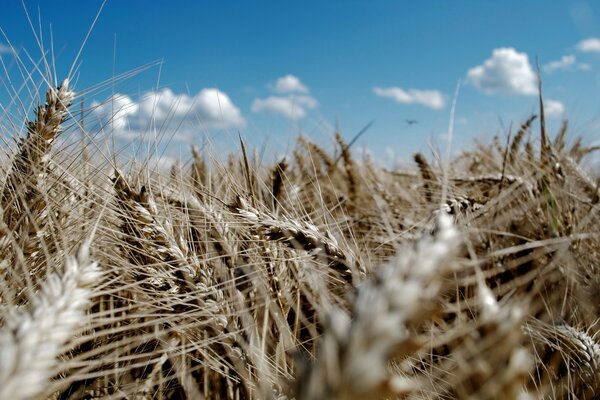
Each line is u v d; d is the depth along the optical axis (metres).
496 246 0.38
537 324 0.27
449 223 0.09
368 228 0.48
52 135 0.27
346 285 0.24
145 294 0.25
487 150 0.70
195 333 0.25
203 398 0.24
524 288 0.34
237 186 0.30
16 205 0.25
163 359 0.23
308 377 0.08
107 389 0.24
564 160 0.48
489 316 0.10
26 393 0.10
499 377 0.09
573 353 0.23
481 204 0.36
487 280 0.35
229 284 0.27
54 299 0.12
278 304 0.27
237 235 0.31
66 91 0.28
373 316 0.07
